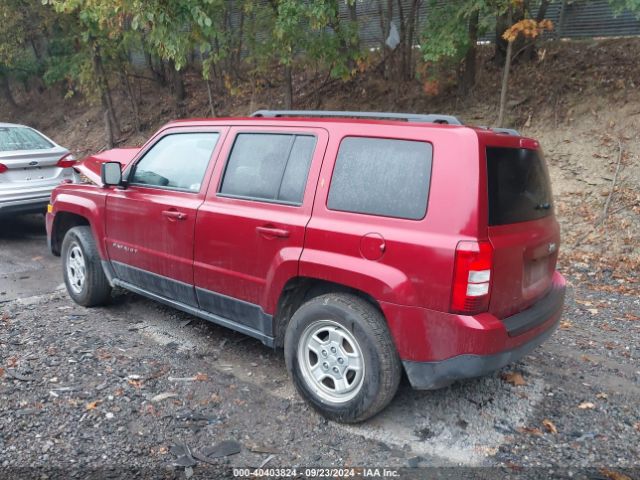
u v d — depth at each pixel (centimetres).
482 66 1027
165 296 464
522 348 323
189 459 304
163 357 429
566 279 641
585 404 375
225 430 333
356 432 336
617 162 792
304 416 352
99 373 397
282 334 379
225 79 1125
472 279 291
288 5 774
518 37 955
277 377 404
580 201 775
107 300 540
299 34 885
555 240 376
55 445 312
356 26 909
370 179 332
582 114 873
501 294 309
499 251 301
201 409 356
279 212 366
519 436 337
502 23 843
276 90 1252
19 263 704
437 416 355
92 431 326
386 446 322
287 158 375
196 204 418
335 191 344
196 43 883
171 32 805
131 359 422
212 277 409
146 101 1517
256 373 409
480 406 368
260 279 377
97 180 529
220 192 409
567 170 823
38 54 1570
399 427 342
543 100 918
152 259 457
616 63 901
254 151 397
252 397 373
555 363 436
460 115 966
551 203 385
